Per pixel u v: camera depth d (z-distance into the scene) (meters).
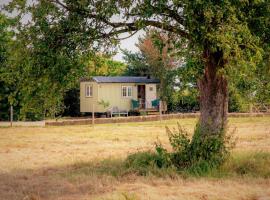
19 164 20.42
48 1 16.36
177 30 16.55
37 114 18.25
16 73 16.84
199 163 16.78
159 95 56.47
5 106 45.03
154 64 57.03
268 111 52.38
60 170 18.62
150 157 18.03
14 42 16.56
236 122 43.88
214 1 14.94
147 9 15.27
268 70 17.78
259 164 17.00
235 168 16.92
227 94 17.98
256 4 15.80
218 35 14.65
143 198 12.98
